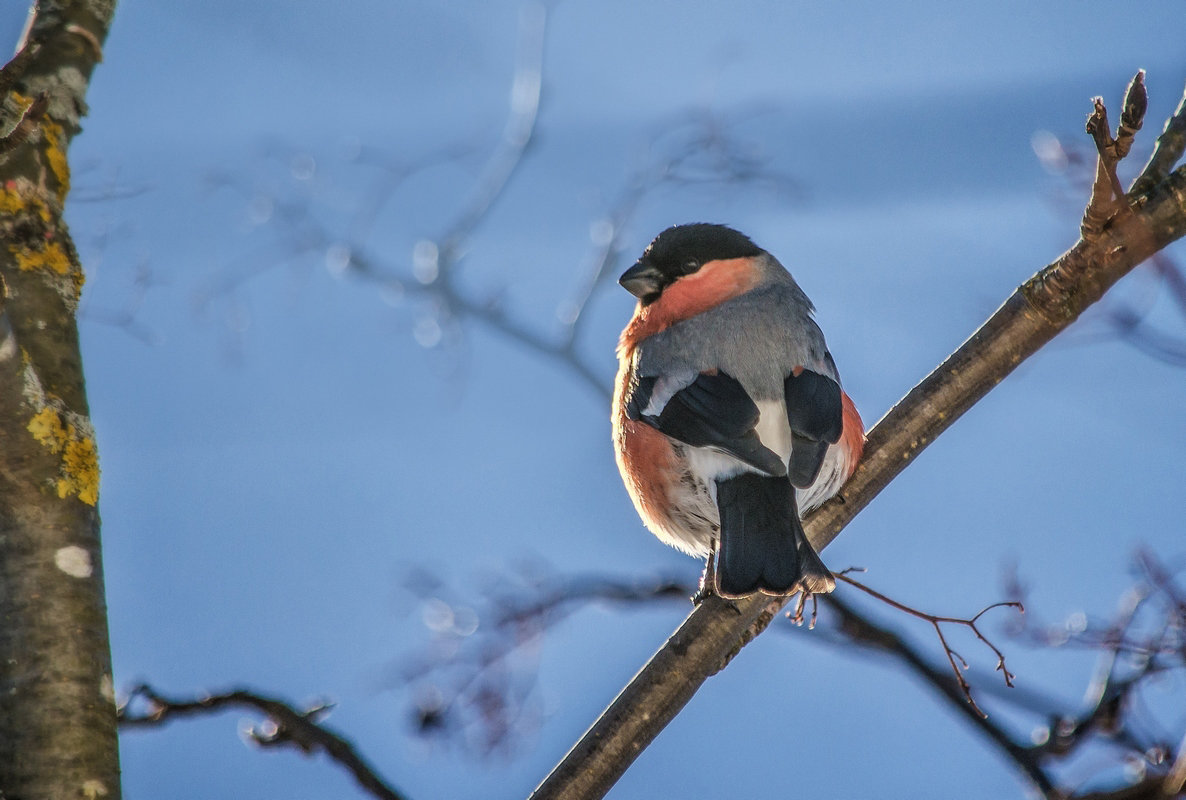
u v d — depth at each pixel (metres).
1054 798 7.47
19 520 5.30
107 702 5.23
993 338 7.39
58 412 5.51
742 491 7.86
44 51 6.53
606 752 6.26
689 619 6.76
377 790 6.23
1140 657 7.97
